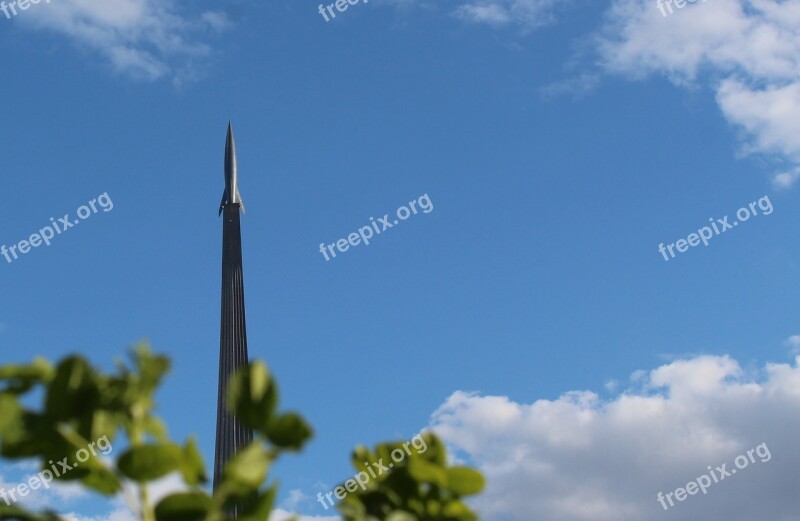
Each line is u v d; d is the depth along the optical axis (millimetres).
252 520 3469
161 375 3410
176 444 3486
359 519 4070
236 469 3469
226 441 50625
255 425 3562
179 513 3564
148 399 3467
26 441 3410
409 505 4332
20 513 3496
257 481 3482
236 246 80312
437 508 4340
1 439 3381
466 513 4340
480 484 4340
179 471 3518
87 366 3387
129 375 3408
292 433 3555
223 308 75250
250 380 3576
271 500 3492
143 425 3531
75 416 3398
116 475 3479
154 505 3557
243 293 76688
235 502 3629
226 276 77125
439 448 4488
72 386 3375
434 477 4316
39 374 3441
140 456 3457
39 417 3381
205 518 3541
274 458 3547
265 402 3559
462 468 4336
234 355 69875
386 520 3881
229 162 85938
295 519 3525
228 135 87250
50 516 3533
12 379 3432
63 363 3359
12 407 3352
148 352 3410
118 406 3396
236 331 72812
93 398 3398
